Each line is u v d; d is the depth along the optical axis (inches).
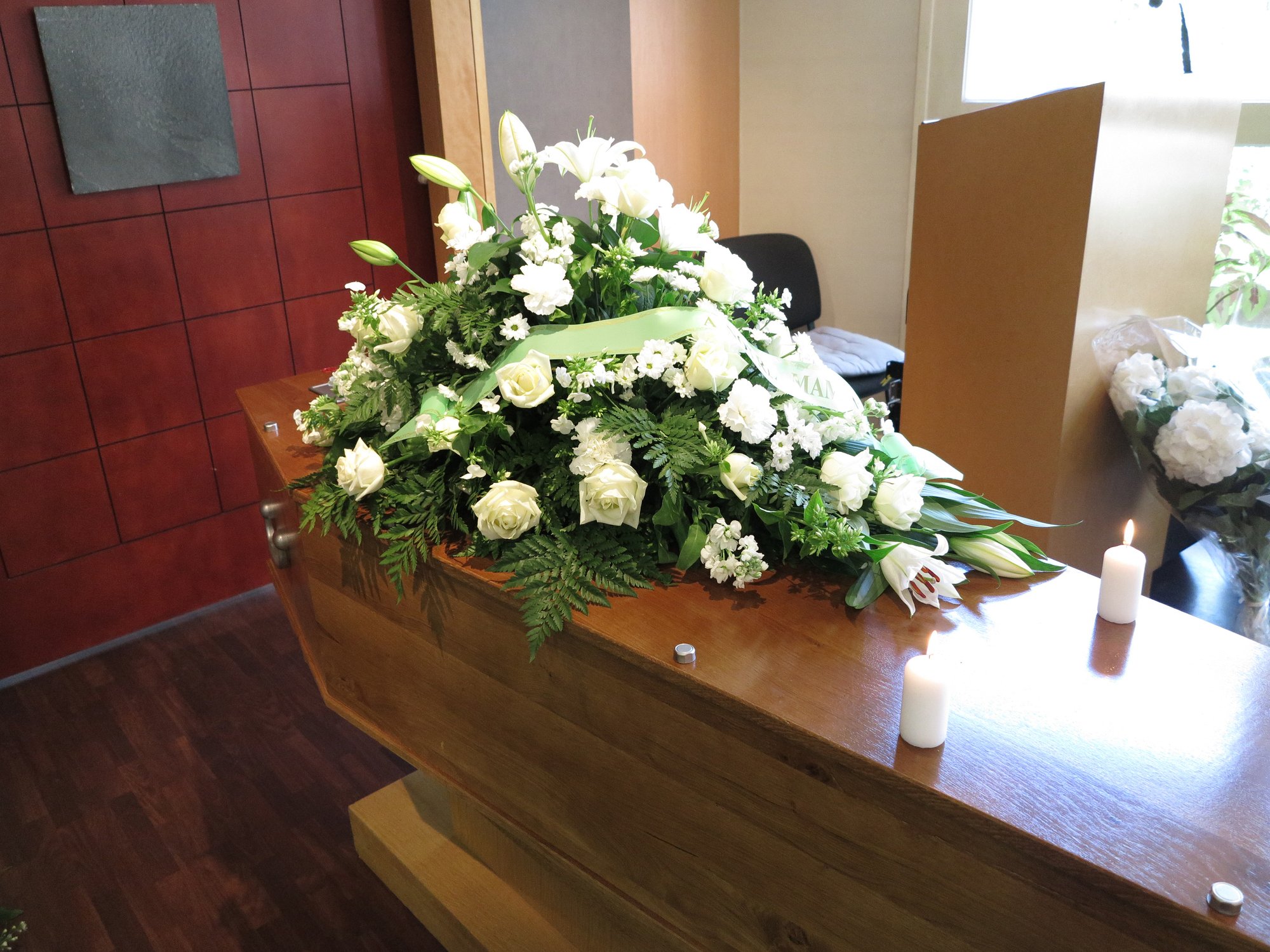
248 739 91.4
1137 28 118.1
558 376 45.1
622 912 46.4
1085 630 41.2
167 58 97.3
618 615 42.7
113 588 108.2
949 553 46.4
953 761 33.1
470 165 116.3
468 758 52.8
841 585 45.0
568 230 48.5
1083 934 30.1
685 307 48.5
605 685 42.5
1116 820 30.5
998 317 72.8
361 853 75.1
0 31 89.0
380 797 74.2
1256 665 38.5
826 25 144.1
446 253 122.3
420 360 52.5
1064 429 69.7
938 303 78.8
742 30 153.7
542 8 116.6
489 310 50.1
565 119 123.5
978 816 30.8
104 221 98.9
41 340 98.0
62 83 92.0
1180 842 29.5
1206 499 68.1
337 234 115.3
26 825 81.0
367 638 56.2
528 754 48.7
